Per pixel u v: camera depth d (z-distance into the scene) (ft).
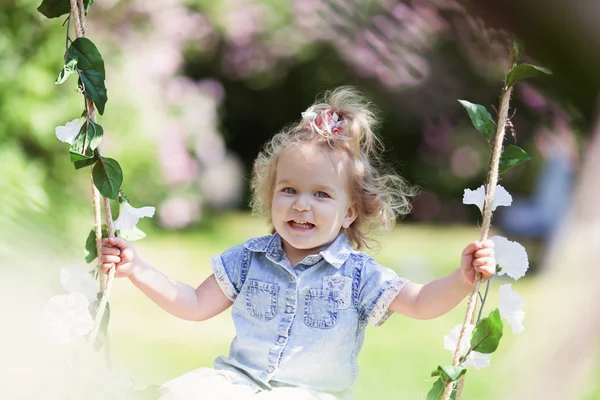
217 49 34.58
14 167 17.47
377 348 14.97
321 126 7.89
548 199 26.86
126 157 25.22
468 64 26.76
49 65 20.30
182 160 27.09
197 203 29.50
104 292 6.79
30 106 19.80
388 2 24.27
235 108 38.24
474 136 34.71
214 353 13.94
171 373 12.37
